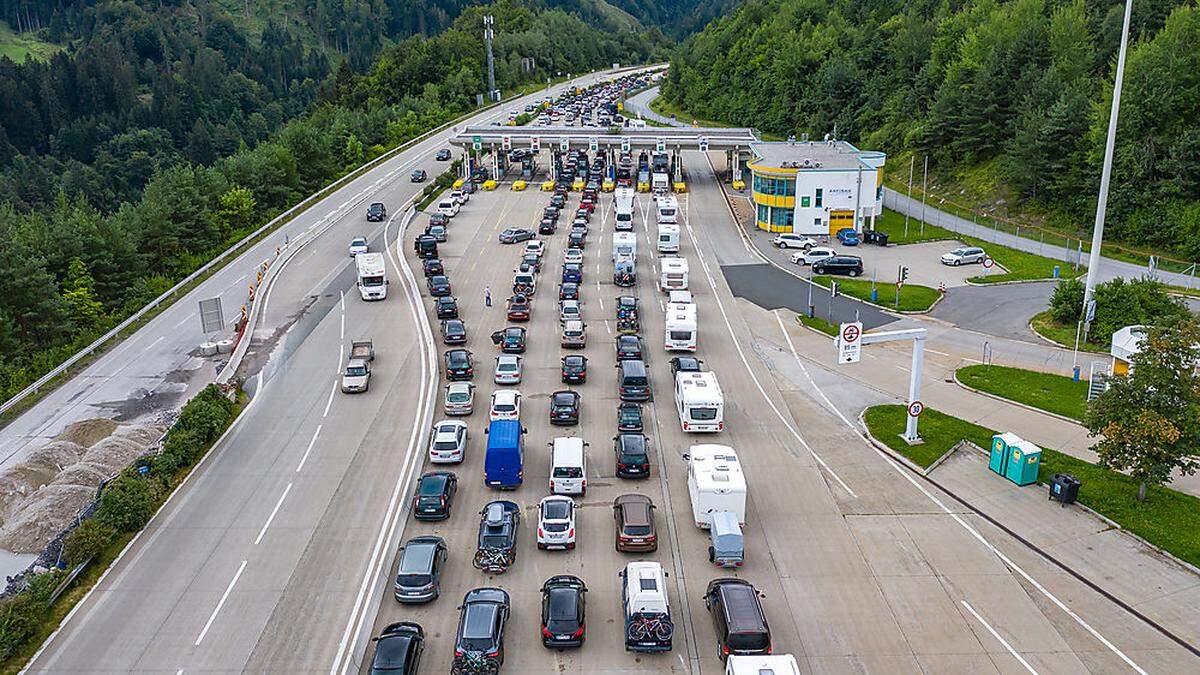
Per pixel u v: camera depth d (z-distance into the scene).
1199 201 89.38
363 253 83.06
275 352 65.12
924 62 149.75
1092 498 43.44
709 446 44.28
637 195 116.19
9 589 37.53
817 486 46.12
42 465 50.19
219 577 38.31
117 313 80.88
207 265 88.56
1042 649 33.78
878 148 142.25
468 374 58.53
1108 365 60.53
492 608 33.19
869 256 91.25
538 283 79.62
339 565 39.09
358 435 51.47
